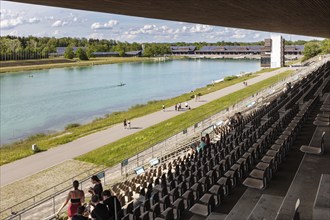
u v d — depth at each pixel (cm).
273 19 2177
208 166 1110
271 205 703
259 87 5762
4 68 11969
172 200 903
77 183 844
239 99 4453
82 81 8356
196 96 4747
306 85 2864
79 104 5206
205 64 15362
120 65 14900
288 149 1164
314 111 1794
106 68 13075
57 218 1178
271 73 8331
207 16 1791
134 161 1945
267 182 901
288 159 1080
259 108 2616
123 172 1759
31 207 1241
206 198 771
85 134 3042
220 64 15262
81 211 713
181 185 947
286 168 1003
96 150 2453
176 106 3969
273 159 962
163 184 1075
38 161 2248
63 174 1969
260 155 1173
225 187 859
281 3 1441
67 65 13888
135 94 6212
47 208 1414
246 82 6316
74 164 2147
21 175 1975
